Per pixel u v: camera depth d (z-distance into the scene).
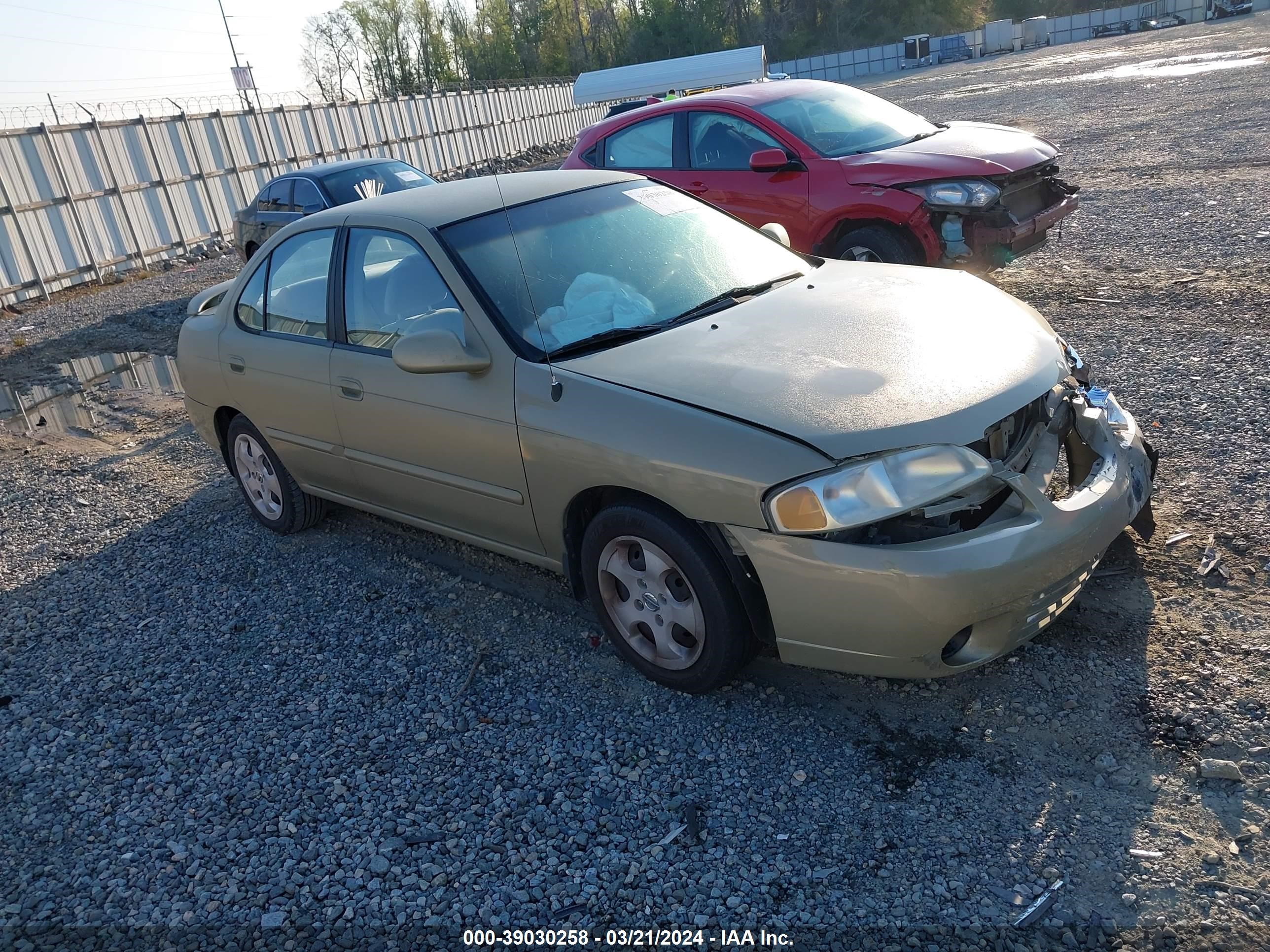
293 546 4.96
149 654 4.07
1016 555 2.69
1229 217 8.61
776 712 3.13
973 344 3.16
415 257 3.81
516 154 35.44
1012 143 7.09
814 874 2.48
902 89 38.44
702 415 2.92
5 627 4.50
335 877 2.70
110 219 17.16
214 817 3.01
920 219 6.62
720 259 4.02
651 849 2.64
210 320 5.07
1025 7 88.12
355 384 4.00
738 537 2.82
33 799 3.22
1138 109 17.80
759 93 7.86
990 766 2.76
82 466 6.68
